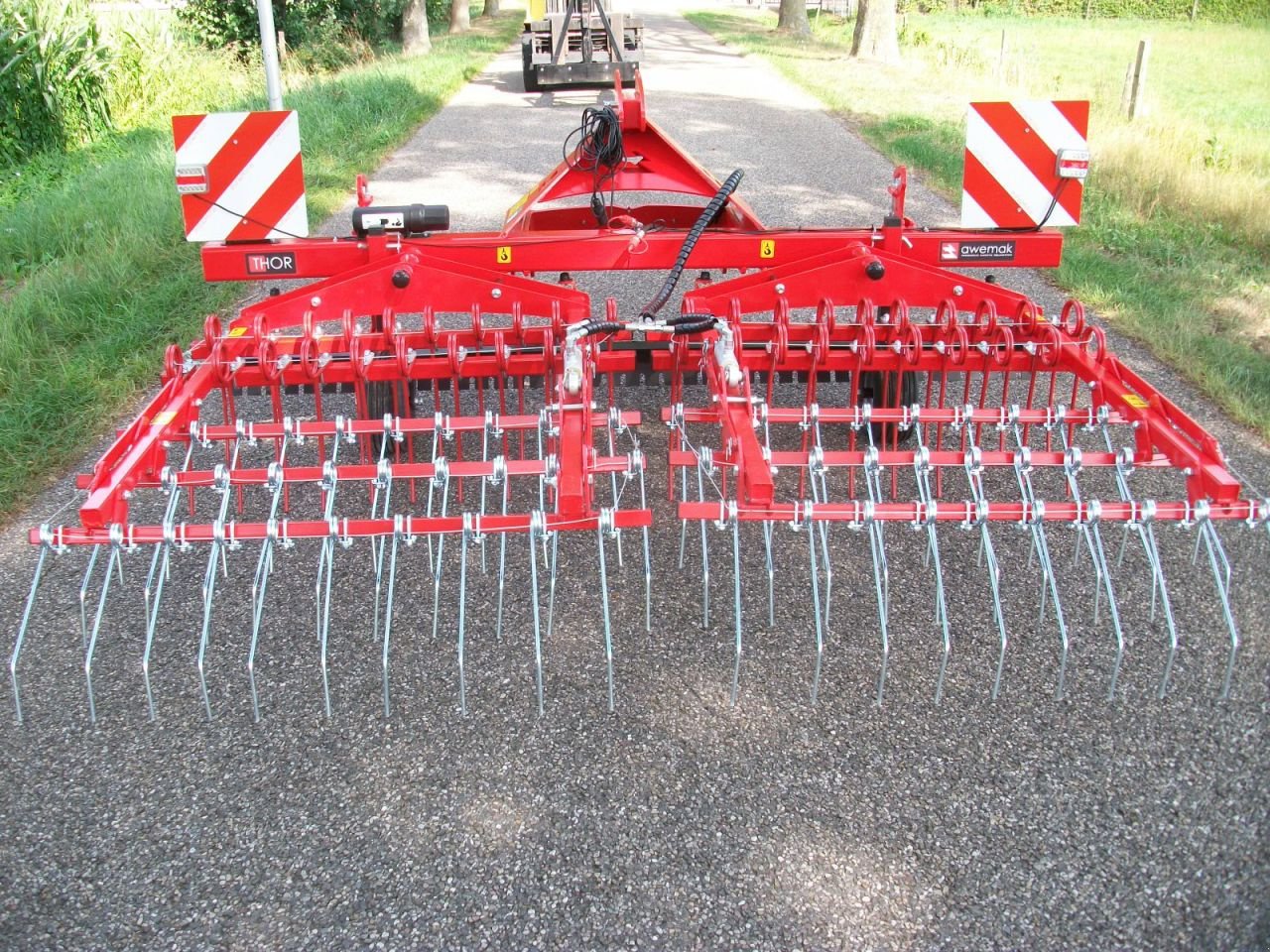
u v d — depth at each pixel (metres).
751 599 4.11
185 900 2.82
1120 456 3.40
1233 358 6.23
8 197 11.20
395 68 19.70
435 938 2.72
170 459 5.38
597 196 5.77
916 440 5.30
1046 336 4.47
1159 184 10.03
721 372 3.69
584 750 3.34
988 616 3.97
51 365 6.28
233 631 3.94
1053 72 21.27
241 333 4.43
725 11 39.59
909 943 2.69
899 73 19.84
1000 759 3.28
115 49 15.09
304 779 3.23
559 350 4.45
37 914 2.78
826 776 3.22
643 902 2.81
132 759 3.32
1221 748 3.30
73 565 4.36
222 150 4.91
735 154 12.71
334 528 3.15
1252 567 4.25
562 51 17.05
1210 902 2.77
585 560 4.38
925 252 5.05
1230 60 25.00
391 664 3.74
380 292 4.73
